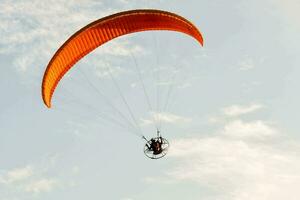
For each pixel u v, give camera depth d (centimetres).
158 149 5125
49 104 5519
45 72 5206
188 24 5269
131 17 5288
